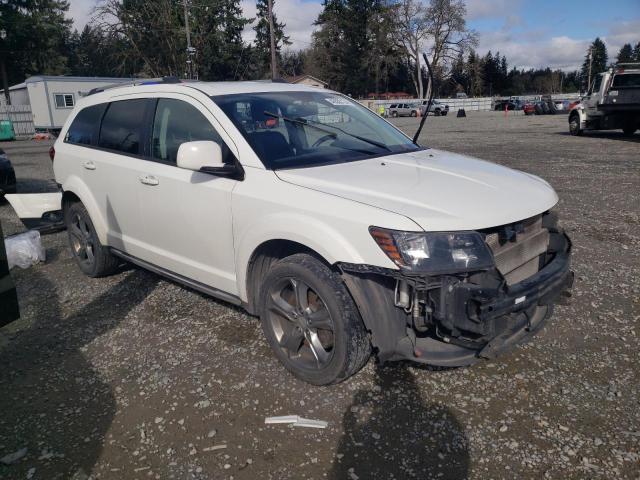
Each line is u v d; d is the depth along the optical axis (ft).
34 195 21.66
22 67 158.92
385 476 8.27
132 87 15.30
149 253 14.33
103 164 15.24
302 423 9.53
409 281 8.84
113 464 8.81
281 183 10.73
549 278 9.71
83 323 14.12
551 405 9.80
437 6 211.41
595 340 12.01
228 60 178.70
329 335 10.49
